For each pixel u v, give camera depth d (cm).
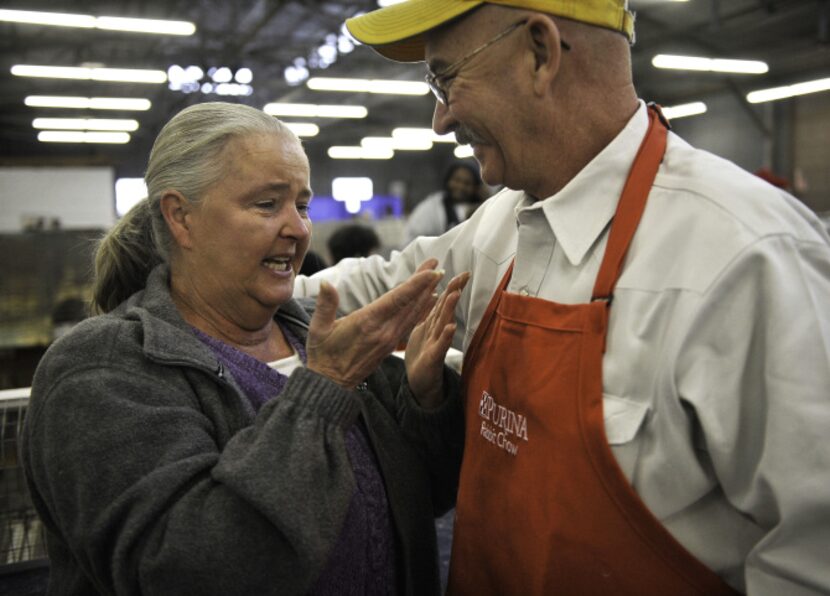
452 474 120
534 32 85
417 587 113
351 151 1772
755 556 79
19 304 567
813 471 74
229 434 95
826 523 75
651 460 82
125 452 86
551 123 89
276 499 81
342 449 88
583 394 85
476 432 101
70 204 1295
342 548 99
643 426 82
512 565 93
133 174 1842
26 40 1080
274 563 82
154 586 82
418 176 2095
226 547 82
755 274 78
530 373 91
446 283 125
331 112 1251
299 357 116
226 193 99
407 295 88
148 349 93
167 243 107
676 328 81
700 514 84
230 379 98
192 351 96
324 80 994
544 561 88
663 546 81
